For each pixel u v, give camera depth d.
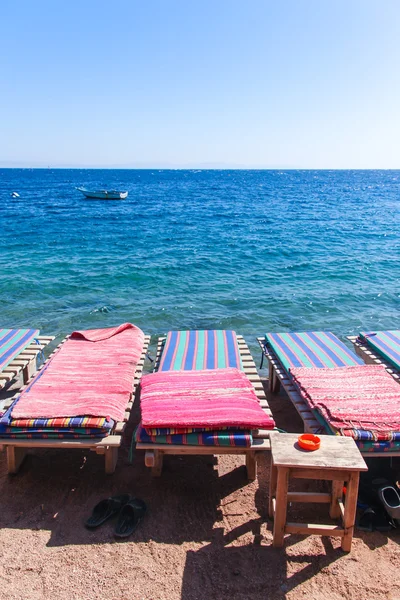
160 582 3.28
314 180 123.69
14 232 23.36
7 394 6.37
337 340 6.51
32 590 3.21
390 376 5.21
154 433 4.07
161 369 5.50
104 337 6.29
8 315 10.18
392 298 11.48
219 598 3.15
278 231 24.19
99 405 4.39
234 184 96.69
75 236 22.08
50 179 114.50
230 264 15.54
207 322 9.80
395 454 4.06
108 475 4.51
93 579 3.30
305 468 3.30
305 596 3.16
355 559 3.47
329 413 4.33
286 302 11.15
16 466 4.49
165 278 13.55
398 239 21.14
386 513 3.84
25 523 3.85
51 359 5.61
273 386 6.33
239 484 4.38
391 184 101.44
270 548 3.57
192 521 3.87
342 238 21.53
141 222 28.55
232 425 4.07
